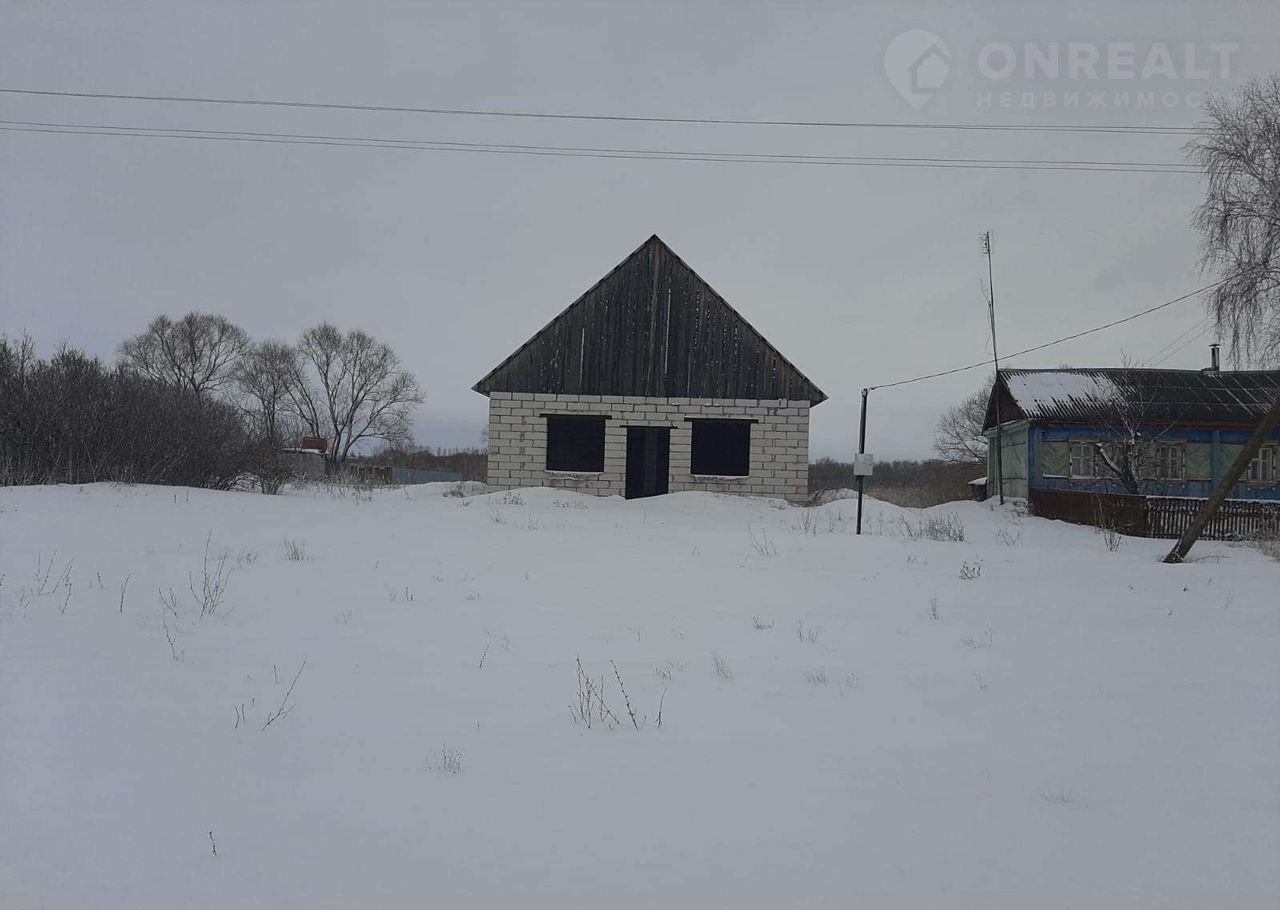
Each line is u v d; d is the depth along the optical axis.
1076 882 3.44
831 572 12.17
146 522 14.64
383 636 7.59
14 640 6.85
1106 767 4.76
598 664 6.87
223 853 3.59
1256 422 28.12
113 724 5.11
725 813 4.09
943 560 13.95
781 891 3.33
